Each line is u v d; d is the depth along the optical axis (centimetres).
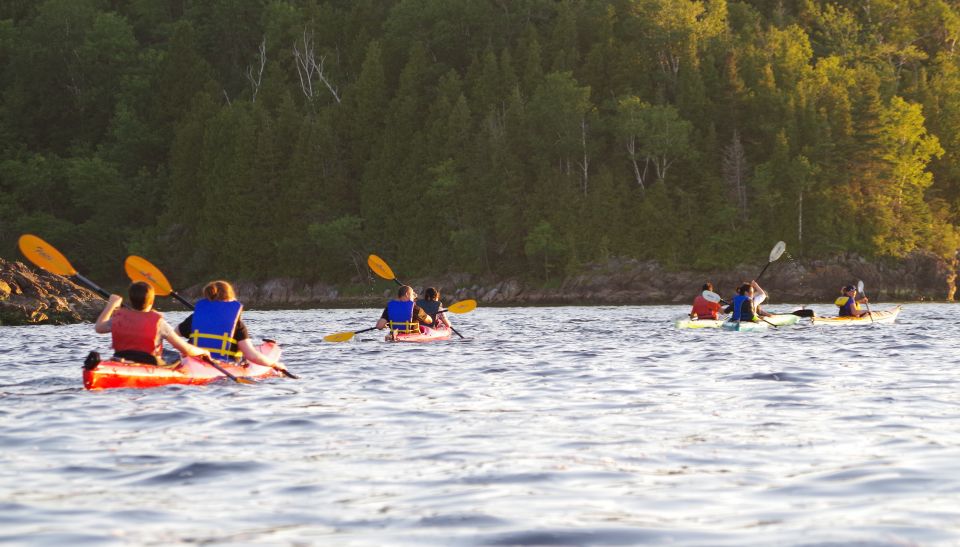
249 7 15450
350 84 13075
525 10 13562
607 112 11988
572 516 636
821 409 1173
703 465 817
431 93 12731
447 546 562
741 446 910
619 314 5562
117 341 1432
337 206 11800
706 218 10512
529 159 11425
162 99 13562
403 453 884
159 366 1430
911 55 14100
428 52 13588
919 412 1137
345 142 12456
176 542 573
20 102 13700
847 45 14338
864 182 10612
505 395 1355
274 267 11694
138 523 621
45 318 4147
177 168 12431
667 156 11388
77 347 2517
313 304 10862
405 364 1898
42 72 13912
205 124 12619
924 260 10031
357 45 13962
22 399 1289
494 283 10712
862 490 705
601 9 13262
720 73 12450
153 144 13288
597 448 905
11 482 758
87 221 12331
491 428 1037
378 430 1026
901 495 686
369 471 798
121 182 12669
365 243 11475
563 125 11262
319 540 577
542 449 902
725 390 1399
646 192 10806
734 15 14588
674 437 967
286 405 1237
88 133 14012
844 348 2280
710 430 1011
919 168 10800
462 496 700
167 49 14888
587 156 11281
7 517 639
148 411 1174
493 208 11025
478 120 12012
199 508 665
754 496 693
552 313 6003
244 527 611
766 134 11338
